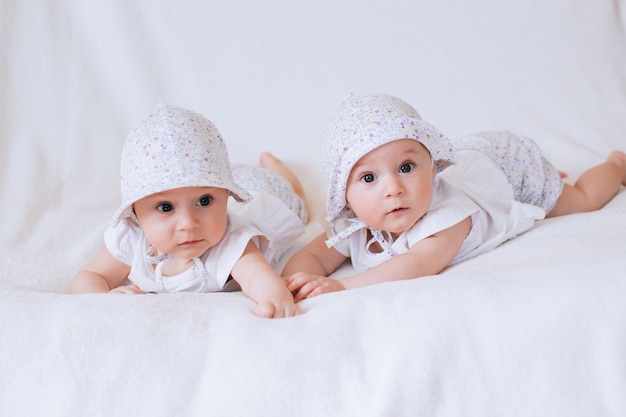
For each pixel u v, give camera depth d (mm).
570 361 976
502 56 2326
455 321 1015
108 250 1482
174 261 1421
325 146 1497
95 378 996
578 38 2367
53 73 2057
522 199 1777
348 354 1003
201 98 2193
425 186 1391
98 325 1062
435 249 1411
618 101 2273
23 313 1100
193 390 988
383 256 1492
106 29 2104
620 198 1826
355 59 2279
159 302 1158
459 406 951
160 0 2156
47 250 1624
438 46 2312
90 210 1865
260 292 1253
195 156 1305
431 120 2248
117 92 2121
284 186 1840
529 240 1501
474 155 1670
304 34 2260
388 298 1100
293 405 954
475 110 2260
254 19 2230
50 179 1935
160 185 1237
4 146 1961
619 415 946
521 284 1069
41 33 2055
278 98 2232
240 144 2193
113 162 2043
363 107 1429
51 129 2021
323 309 1110
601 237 1386
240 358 1003
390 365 975
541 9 2363
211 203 1312
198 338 1052
